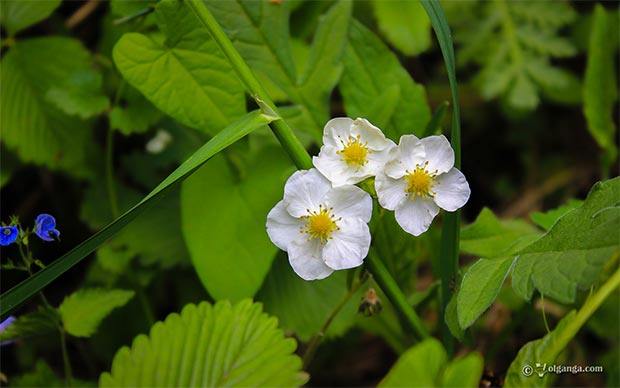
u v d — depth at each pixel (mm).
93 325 185
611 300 211
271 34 192
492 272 148
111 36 240
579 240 142
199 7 162
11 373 246
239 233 190
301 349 239
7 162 244
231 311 173
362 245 151
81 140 241
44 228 168
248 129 153
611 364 221
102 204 244
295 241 154
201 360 167
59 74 231
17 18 223
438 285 196
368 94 200
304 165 157
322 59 196
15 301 146
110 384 164
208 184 195
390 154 152
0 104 223
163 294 239
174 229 228
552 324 232
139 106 214
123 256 220
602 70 245
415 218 154
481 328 242
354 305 212
